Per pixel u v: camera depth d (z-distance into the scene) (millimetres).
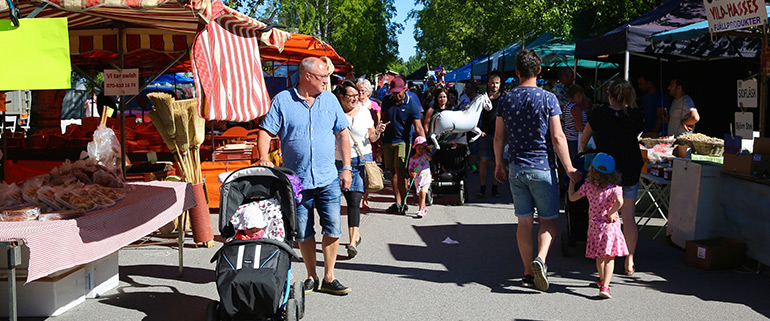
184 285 5977
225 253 4340
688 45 9969
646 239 7746
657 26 10180
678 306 5379
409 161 9531
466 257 7059
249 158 9867
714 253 6352
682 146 8289
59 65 4047
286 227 4754
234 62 5773
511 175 5750
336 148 6996
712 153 8477
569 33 17344
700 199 6836
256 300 4137
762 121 7254
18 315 5043
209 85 5160
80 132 11180
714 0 6520
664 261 6766
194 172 7305
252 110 6066
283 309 4477
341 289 5707
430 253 7246
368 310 5320
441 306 5418
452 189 10438
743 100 7156
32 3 4359
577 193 5836
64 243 4109
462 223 8938
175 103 7008
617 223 5578
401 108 9469
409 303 5500
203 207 7340
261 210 4668
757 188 6215
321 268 6590
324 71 5398
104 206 4805
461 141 10398
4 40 4035
